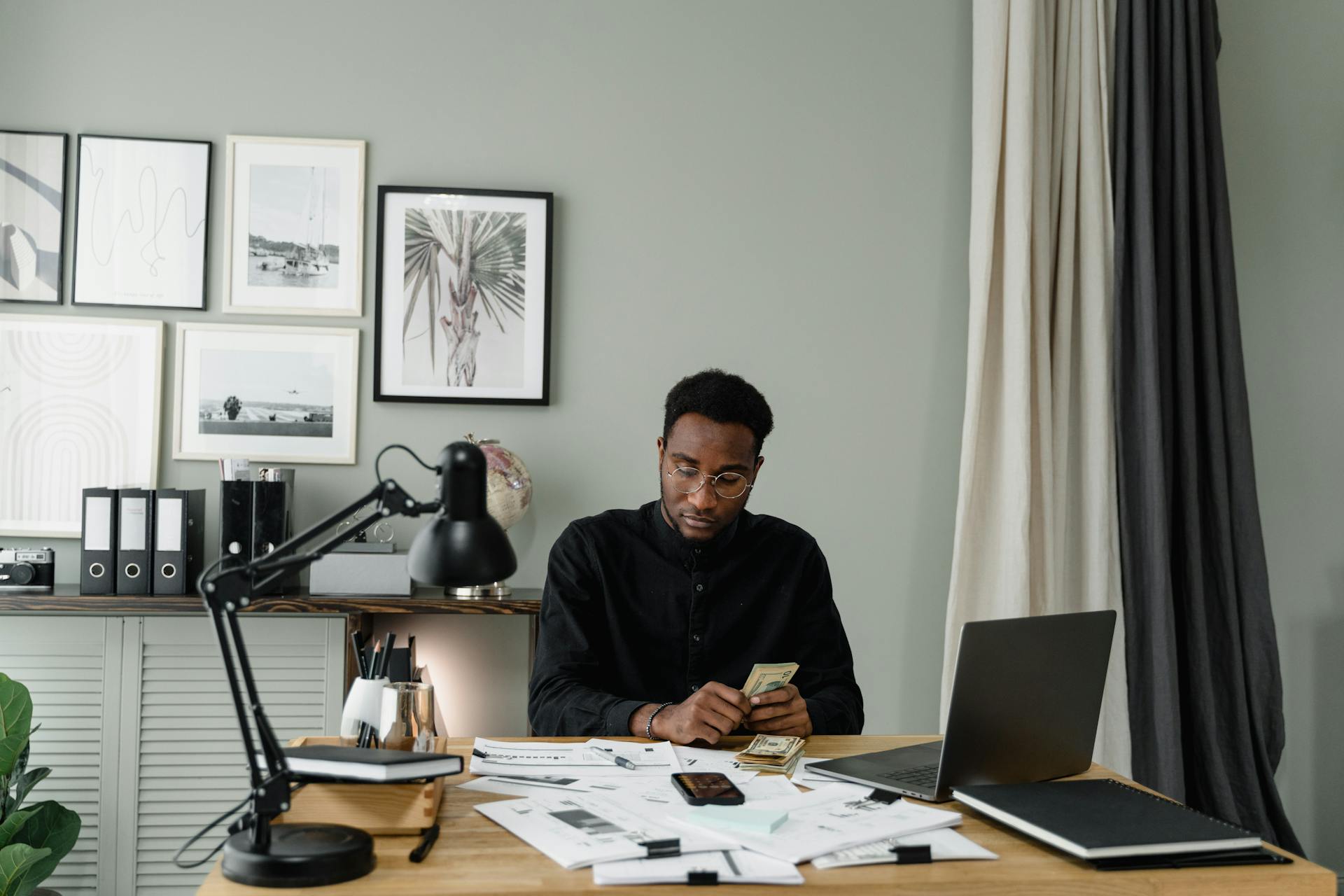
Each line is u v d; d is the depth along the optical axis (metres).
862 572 2.90
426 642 2.79
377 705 1.29
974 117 2.82
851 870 1.04
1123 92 2.80
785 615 1.90
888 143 2.95
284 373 2.76
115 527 2.46
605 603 1.88
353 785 1.11
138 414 2.71
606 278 2.86
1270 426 3.03
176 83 2.75
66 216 2.71
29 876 2.15
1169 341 2.78
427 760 1.12
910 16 2.96
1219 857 1.09
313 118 2.79
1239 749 2.69
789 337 2.90
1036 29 2.77
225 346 2.74
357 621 2.46
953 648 2.73
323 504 2.76
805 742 1.59
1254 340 3.04
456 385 2.79
